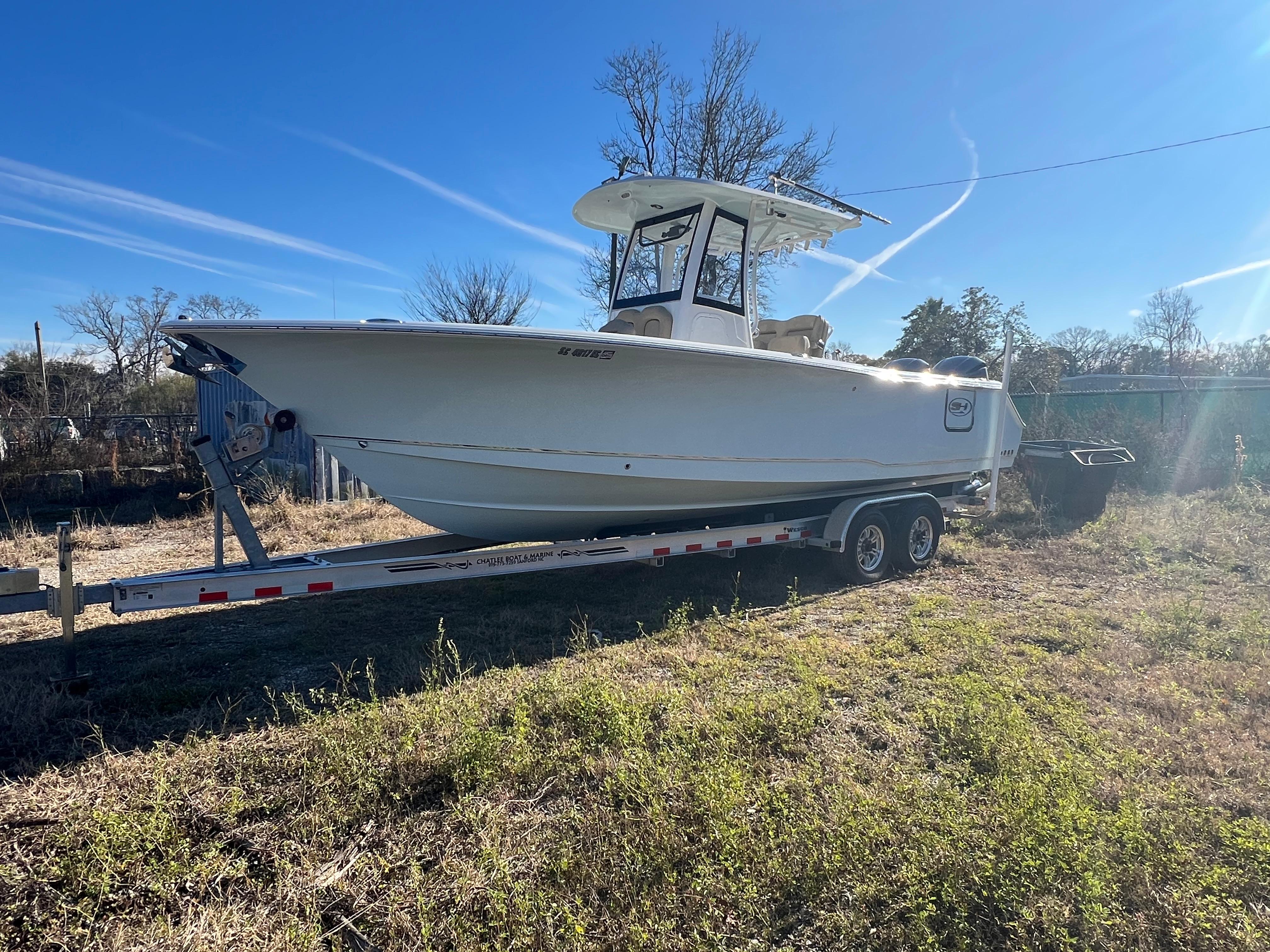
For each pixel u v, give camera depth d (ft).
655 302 19.66
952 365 27.66
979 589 20.04
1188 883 7.06
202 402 46.32
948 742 10.25
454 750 9.46
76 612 12.26
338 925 6.94
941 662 13.65
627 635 15.61
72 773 9.58
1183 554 24.49
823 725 10.97
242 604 18.19
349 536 27.35
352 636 15.60
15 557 23.94
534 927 6.51
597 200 19.13
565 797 9.00
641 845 7.69
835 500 21.90
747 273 20.34
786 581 20.62
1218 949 6.45
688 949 6.34
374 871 7.56
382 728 10.26
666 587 19.74
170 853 7.68
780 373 17.37
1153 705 11.72
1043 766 9.27
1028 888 6.82
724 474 17.60
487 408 14.28
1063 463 31.91
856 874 7.16
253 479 15.76
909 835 7.78
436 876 7.48
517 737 9.72
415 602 18.29
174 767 9.51
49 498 37.11
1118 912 6.73
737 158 69.41
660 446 16.29
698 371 15.87
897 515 21.74
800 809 8.22
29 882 7.27
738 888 7.02
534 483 15.58
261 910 7.01
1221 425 51.88
